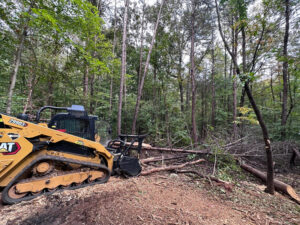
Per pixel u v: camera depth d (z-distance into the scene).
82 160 2.66
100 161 2.90
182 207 2.13
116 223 1.63
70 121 2.71
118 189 2.52
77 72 7.07
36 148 2.16
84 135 2.78
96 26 4.30
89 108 8.05
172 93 10.09
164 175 3.60
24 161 2.14
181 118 8.77
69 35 4.45
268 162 3.10
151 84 10.94
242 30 3.49
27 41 4.00
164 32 10.30
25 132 2.12
